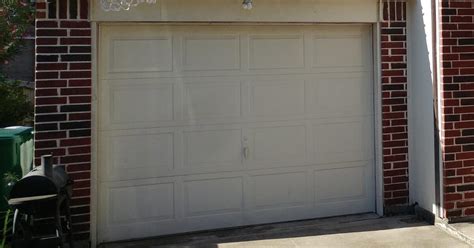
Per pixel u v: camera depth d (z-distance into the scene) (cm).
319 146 575
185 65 527
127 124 511
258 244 494
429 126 554
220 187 543
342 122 582
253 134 552
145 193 519
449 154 536
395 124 580
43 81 471
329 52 576
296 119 566
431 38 543
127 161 513
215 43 536
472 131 544
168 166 525
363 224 554
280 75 559
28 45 942
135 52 512
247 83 548
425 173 564
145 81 516
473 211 544
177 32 523
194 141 533
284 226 550
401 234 519
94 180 490
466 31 540
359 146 589
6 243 468
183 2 508
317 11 551
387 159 578
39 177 379
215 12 518
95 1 484
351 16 563
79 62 481
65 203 433
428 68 551
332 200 582
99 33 498
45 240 388
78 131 482
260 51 552
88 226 487
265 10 534
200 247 488
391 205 581
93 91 487
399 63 579
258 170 554
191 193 534
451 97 536
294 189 568
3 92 764
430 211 556
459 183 540
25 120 768
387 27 574
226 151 543
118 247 493
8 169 484
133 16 495
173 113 525
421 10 559
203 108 534
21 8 830
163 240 512
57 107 475
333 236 516
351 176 588
